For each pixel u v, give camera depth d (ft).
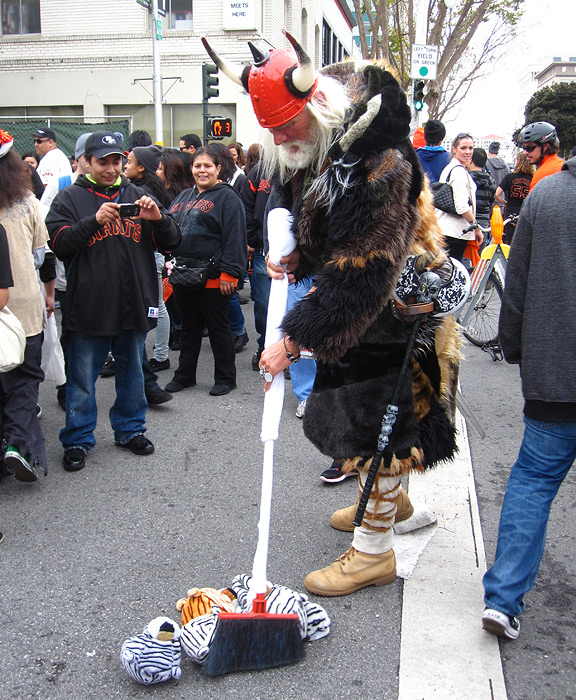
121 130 45.55
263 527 7.33
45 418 15.49
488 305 21.68
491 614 7.63
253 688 7.09
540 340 7.36
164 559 9.55
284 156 7.36
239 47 55.01
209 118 35.99
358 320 6.92
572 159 7.27
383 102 6.97
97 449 13.70
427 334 7.90
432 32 53.11
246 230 17.07
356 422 7.87
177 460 13.12
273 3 56.75
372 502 8.41
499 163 39.63
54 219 12.04
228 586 8.92
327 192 7.02
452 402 8.39
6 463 11.05
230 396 17.20
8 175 11.38
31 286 11.45
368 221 6.85
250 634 7.13
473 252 21.84
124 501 11.37
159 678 7.00
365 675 7.30
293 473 12.48
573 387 7.26
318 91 6.97
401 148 7.07
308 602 7.93
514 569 7.66
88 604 8.53
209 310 16.87
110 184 12.37
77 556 9.64
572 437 7.54
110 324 12.21
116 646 7.77
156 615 8.33
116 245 12.21
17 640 7.85
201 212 16.21
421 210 7.68
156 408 16.20
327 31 86.17
